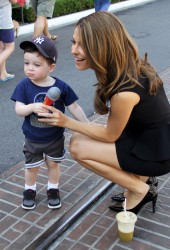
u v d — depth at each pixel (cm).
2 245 260
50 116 259
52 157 287
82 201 300
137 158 259
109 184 320
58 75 627
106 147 266
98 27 231
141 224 279
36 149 281
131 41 241
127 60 239
